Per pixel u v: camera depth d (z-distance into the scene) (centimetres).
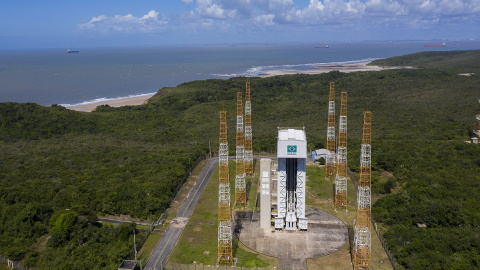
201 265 6038
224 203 6781
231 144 12600
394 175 9494
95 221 7300
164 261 6144
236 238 6888
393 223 7138
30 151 11406
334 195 8769
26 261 6119
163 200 7975
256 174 10206
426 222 7000
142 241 6681
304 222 7075
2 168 9850
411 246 6091
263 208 7175
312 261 6156
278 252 6419
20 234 6875
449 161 9762
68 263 5847
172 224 7400
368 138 7712
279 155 6881
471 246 6059
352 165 10119
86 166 10188
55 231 6644
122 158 10775
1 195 8150
